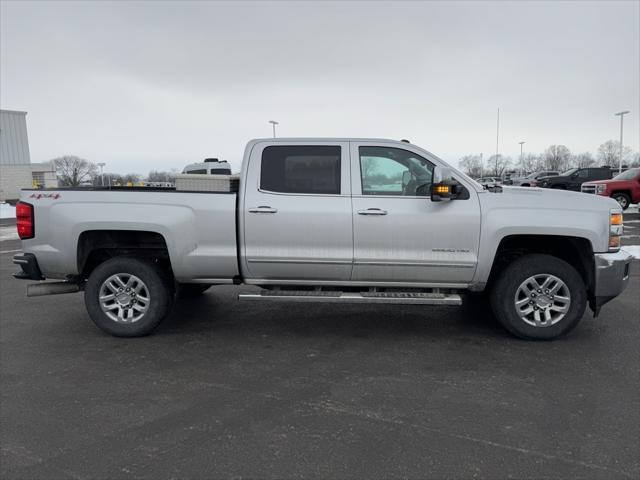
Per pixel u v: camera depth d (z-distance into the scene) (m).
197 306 6.37
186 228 4.89
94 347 4.82
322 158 4.91
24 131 40.44
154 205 4.89
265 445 3.00
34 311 6.20
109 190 5.02
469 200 4.74
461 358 4.43
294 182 4.91
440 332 5.20
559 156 94.56
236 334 5.20
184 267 4.96
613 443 2.99
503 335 5.06
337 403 3.56
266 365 4.31
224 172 19.30
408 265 4.80
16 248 12.49
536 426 3.20
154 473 2.73
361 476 2.69
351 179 4.86
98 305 5.04
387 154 4.88
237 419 3.34
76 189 5.01
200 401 3.62
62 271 5.00
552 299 4.76
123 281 5.07
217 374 4.12
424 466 2.77
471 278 4.82
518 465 2.77
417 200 4.77
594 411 3.40
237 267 4.97
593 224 4.62
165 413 3.43
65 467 2.80
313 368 4.23
